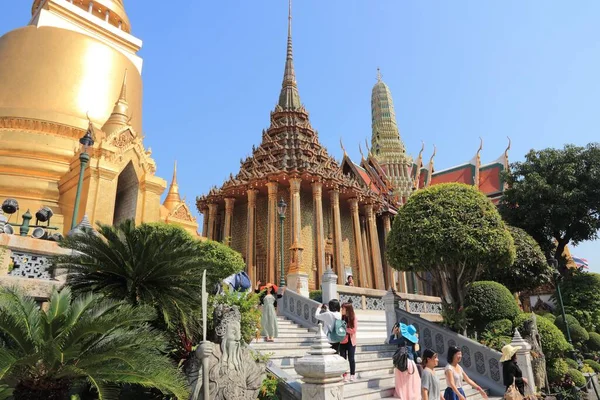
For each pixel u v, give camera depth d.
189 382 6.62
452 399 7.77
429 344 14.51
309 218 39.91
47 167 23.27
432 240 14.62
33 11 33.00
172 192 31.34
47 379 5.63
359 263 39.56
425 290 44.12
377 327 18.58
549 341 16.30
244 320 9.40
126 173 24.72
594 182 27.94
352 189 40.44
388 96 67.81
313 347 6.80
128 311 6.27
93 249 7.79
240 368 6.47
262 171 39.12
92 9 34.09
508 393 9.91
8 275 8.33
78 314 6.21
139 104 32.16
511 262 15.09
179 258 7.84
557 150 29.98
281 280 19.64
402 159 58.22
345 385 9.21
